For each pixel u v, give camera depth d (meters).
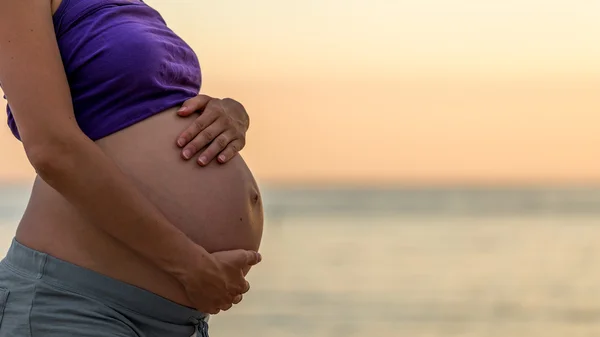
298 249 28.48
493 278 21.11
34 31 1.71
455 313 16.55
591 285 19.75
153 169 1.94
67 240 1.79
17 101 1.66
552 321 15.69
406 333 14.68
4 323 1.75
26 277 1.77
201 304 1.88
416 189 102.06
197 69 2.18
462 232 35.66
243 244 2.09
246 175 2.17
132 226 1.71
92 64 1.86
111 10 1.92
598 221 42.53
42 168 1.64
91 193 1.66
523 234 34.31
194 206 1.98
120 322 1.79
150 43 1.93
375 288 19.58
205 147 2.05
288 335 14.41
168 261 1.78
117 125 1.90
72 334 1.74
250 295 18.77
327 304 17.56
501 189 102.50
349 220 45.16
